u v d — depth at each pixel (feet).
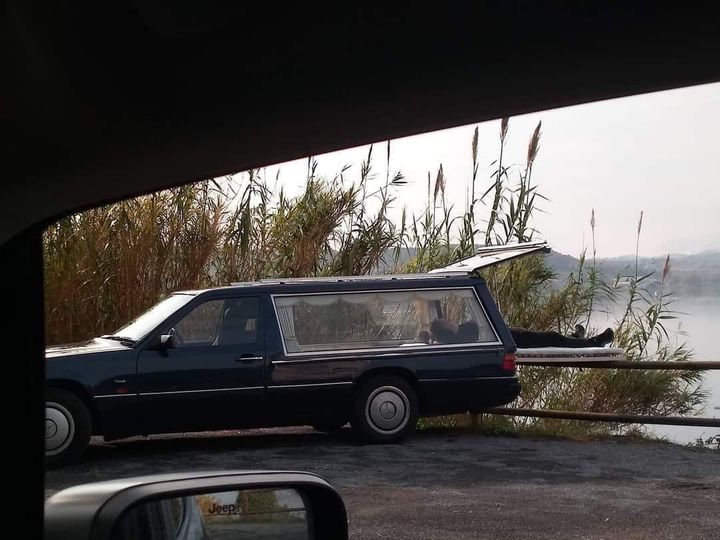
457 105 6.68
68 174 7.14
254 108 6.66
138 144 6.91
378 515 24.85
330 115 6.82
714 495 27.58
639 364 39.58
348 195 49.32
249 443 37.65
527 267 46.26
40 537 8.20
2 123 6.49
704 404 43.21
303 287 36.47
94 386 33.14
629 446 36.58
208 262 47.47
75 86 6.16
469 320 37.88
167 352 34.30
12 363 8.11
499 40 5.84
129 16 5.68
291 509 8.57
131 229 45.16
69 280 44.01
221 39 5.88
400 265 49.78
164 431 34.37
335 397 36.17
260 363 35.32
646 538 22.62
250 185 47.47
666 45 5.71
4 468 8.16
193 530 8.10
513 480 29.73
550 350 40.01
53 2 5.54
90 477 30.66
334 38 5.88
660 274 44.75
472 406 37.42
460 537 22.58
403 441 37.09
